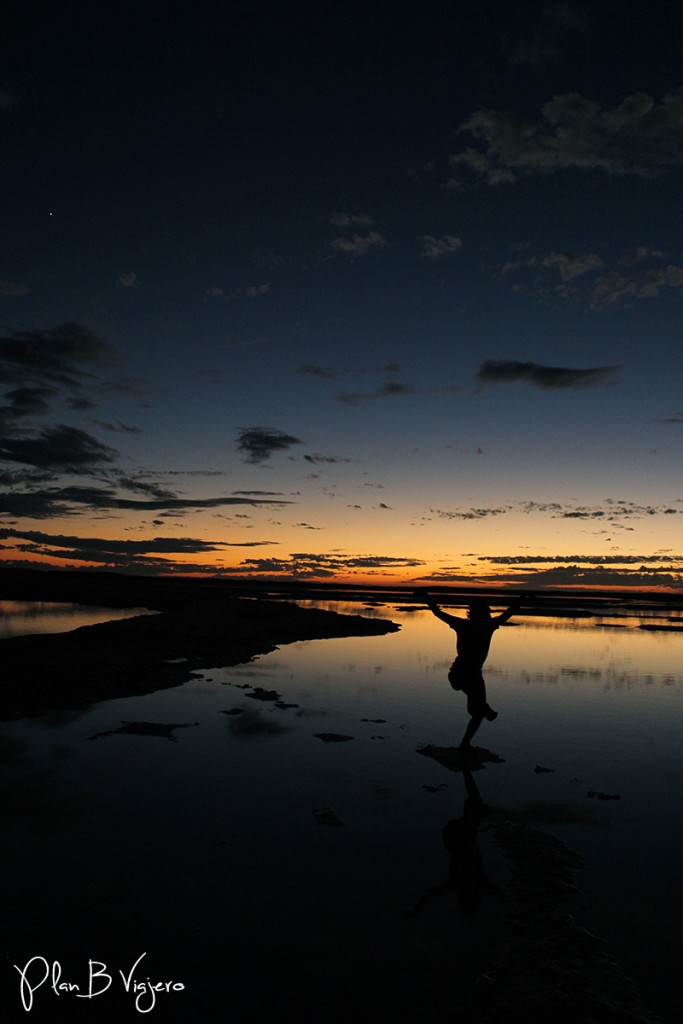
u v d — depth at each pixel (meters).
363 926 4.00
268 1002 3.26
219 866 4.79
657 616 43.84
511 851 5.13
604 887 4.54
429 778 6.98
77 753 7.51
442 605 46.41
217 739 8.29
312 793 6.42
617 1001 3.27
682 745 8.53
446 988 3.38
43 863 4.77
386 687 12.41
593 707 10.96
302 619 26.59
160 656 14.99
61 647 14.48
